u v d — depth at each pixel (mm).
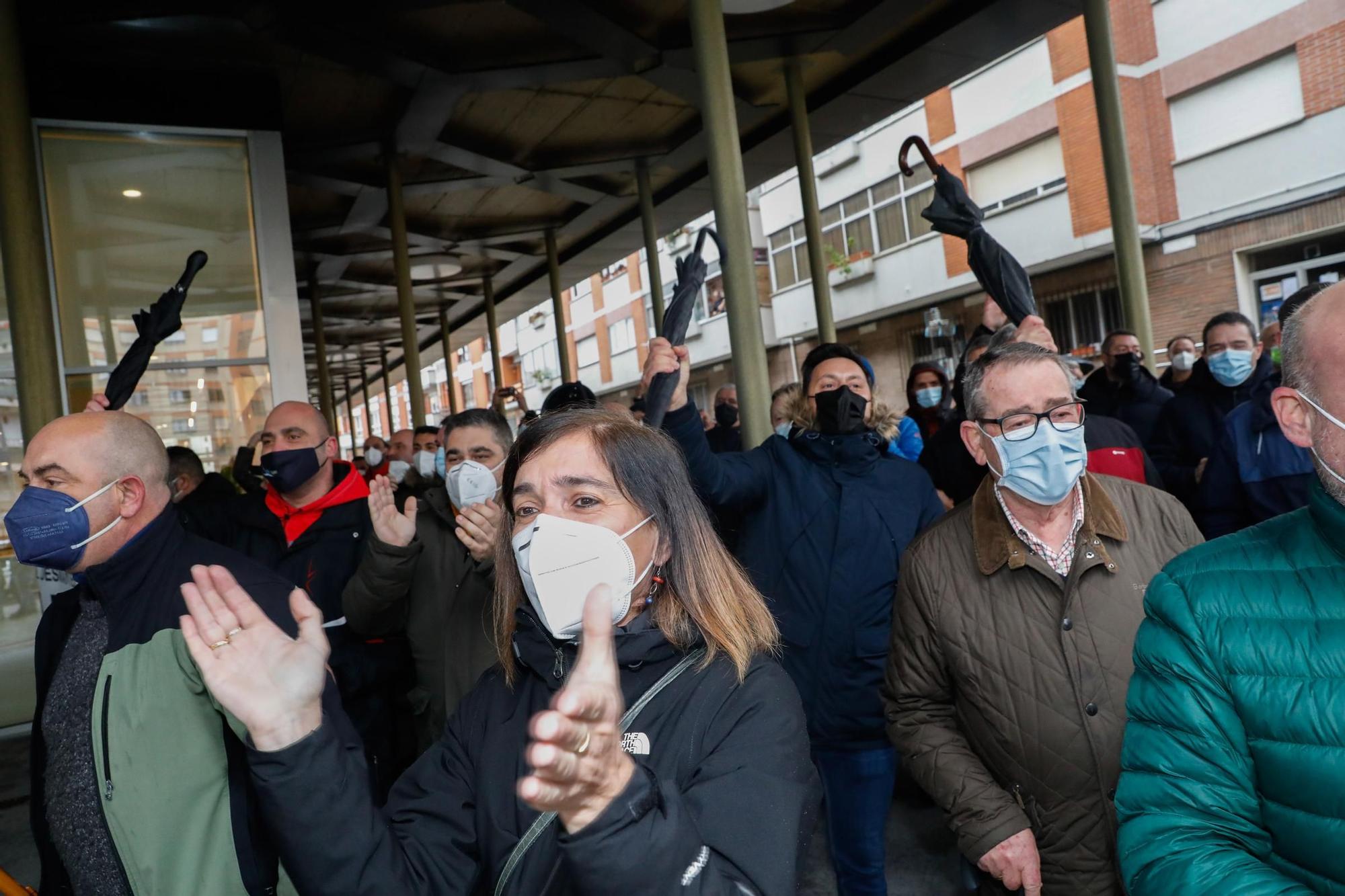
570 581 1249
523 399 7133
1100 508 1988
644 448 1346
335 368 28531
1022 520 2023
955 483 4125
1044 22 7863
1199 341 12891
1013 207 15188
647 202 11352
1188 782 1269
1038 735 1919
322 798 1152
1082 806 1896
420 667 2803
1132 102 13195
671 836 919
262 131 6914
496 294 18125
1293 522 1288
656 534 1335
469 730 1409
